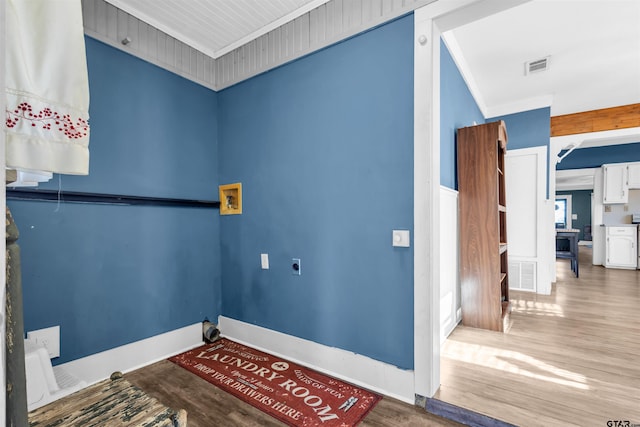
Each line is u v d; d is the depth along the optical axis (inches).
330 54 80.0
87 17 74.5
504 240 123.6
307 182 84.9
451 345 91.3
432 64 63.9
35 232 67.4
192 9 83.0
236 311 102.9
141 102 86.6
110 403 35.4
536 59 116.9
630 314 118.9
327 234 80.7
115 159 80.7
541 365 78.3
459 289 112.8
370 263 73.0
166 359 87.7
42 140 27.4
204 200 103.6
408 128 67.2
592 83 137.0
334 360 78.4
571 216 411.8
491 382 70.2
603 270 219.8
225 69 105.0
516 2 58.1
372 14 71.7
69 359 72.1
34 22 26.8
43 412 33.5
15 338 22.9
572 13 90.2
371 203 72.8
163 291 91.0
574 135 178.2
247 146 99.7
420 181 64.8
